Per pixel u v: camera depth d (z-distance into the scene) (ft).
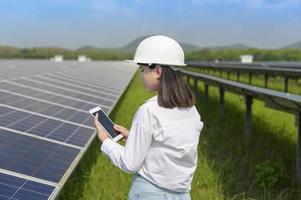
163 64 7.00
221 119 29.45
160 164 6.95
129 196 7.35
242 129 25.82
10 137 11.76
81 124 15.60
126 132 7.96
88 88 28.22
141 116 6.87
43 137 12.58
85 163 16.75
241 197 15.55
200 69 99.25
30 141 11.89
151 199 7.07
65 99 21.02
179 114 6.98
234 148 21.86
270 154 20.47
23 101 17.54
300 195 15.28
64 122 15.30
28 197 8.33
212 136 24.31
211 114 31.53
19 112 15.11
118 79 43.47
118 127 8.01
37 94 20.62
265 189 15.67
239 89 22.62
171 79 6.97
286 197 15.03
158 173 7.00
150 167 7.00
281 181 16.71
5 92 18.67
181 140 6.92
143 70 7.17
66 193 13.70
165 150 6.89
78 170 15.81
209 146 22.34
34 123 14.02
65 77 33.73
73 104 19.97
